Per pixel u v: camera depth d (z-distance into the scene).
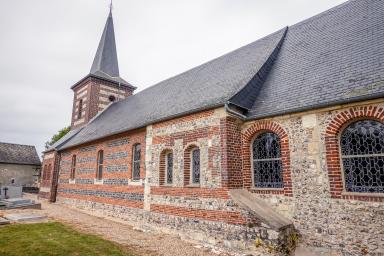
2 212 12.42
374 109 6.05
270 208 7.38
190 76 14.39
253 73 9.48
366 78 6.55
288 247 6.40
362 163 6.20
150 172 10.59
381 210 5.62
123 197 12.25
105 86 23.42
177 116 9.66
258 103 8.58
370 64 6.88
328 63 8.11
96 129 17.45
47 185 21.05
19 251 6.36
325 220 6.36
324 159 6.64
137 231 9.83
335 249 6.09
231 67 11.67
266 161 7.94
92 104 22.38
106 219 12.35
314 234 6.47
